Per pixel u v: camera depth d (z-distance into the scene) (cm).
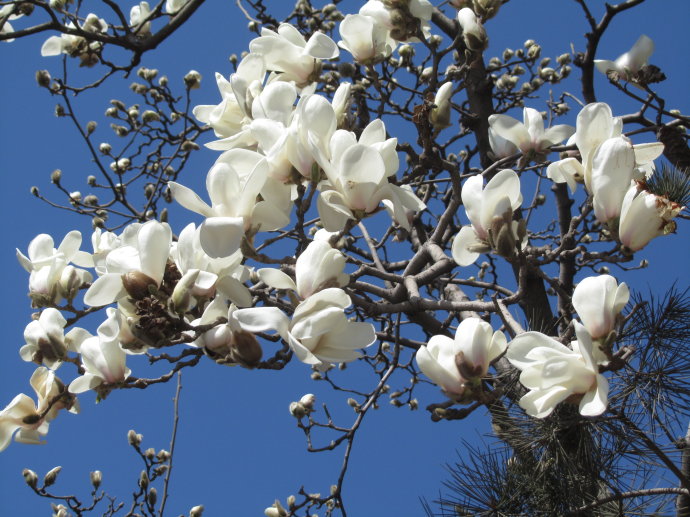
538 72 237
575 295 121
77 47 212
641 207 126
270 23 236
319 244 123
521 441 142
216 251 119
